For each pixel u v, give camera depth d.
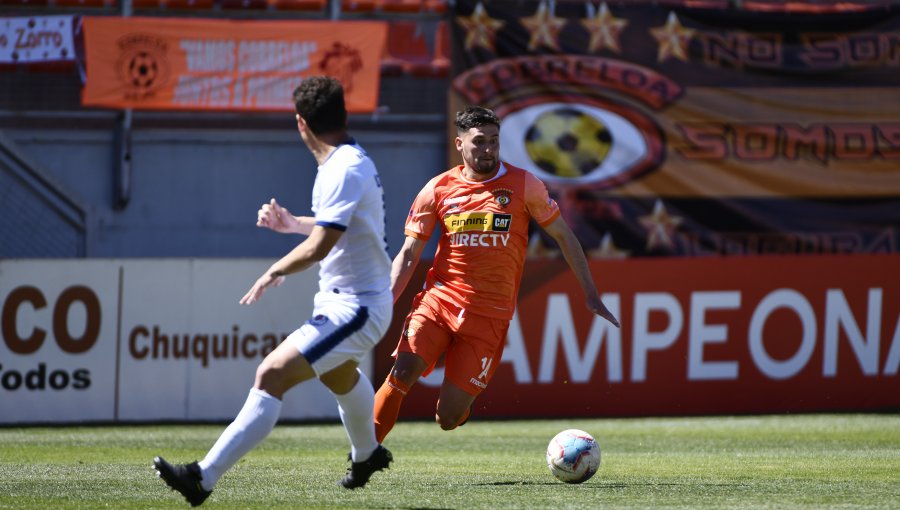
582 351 36.16
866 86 48.31
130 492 17.22
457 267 18.53
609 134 47.50
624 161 47.44
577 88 47.50
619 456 25.03
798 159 48.06
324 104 14.12
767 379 36.62
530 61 47.41
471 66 47.41
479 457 24.64
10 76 47.84
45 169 47.69
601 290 36.25
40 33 46.41
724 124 47.88
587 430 32.38
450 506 15.30
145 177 48.91
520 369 35.91
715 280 36.56
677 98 47.69
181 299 34.53
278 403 13.96
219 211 49.34
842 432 31.25
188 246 49.12
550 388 35.97
